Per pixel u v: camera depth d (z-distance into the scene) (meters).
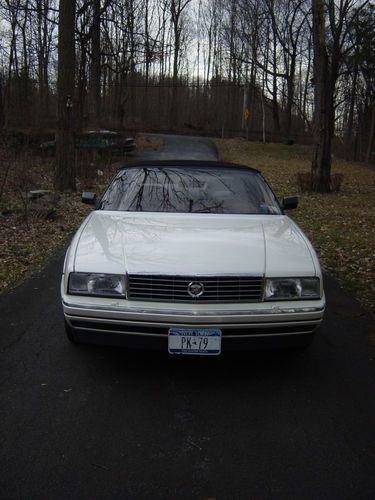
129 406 2.88
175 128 50.75
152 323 2.89
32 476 2.24
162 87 58.81
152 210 4.06
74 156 12.42
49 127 30.59
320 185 13.93
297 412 2.85
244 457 2.43
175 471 2.31
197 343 2.90
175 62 53.50
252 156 29.91
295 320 2.98
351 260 6.64
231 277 2.93
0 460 2.35
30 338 3.83
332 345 3.83
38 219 8.70
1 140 16.02
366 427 2.70
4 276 5.50
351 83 35.78
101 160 17.33
